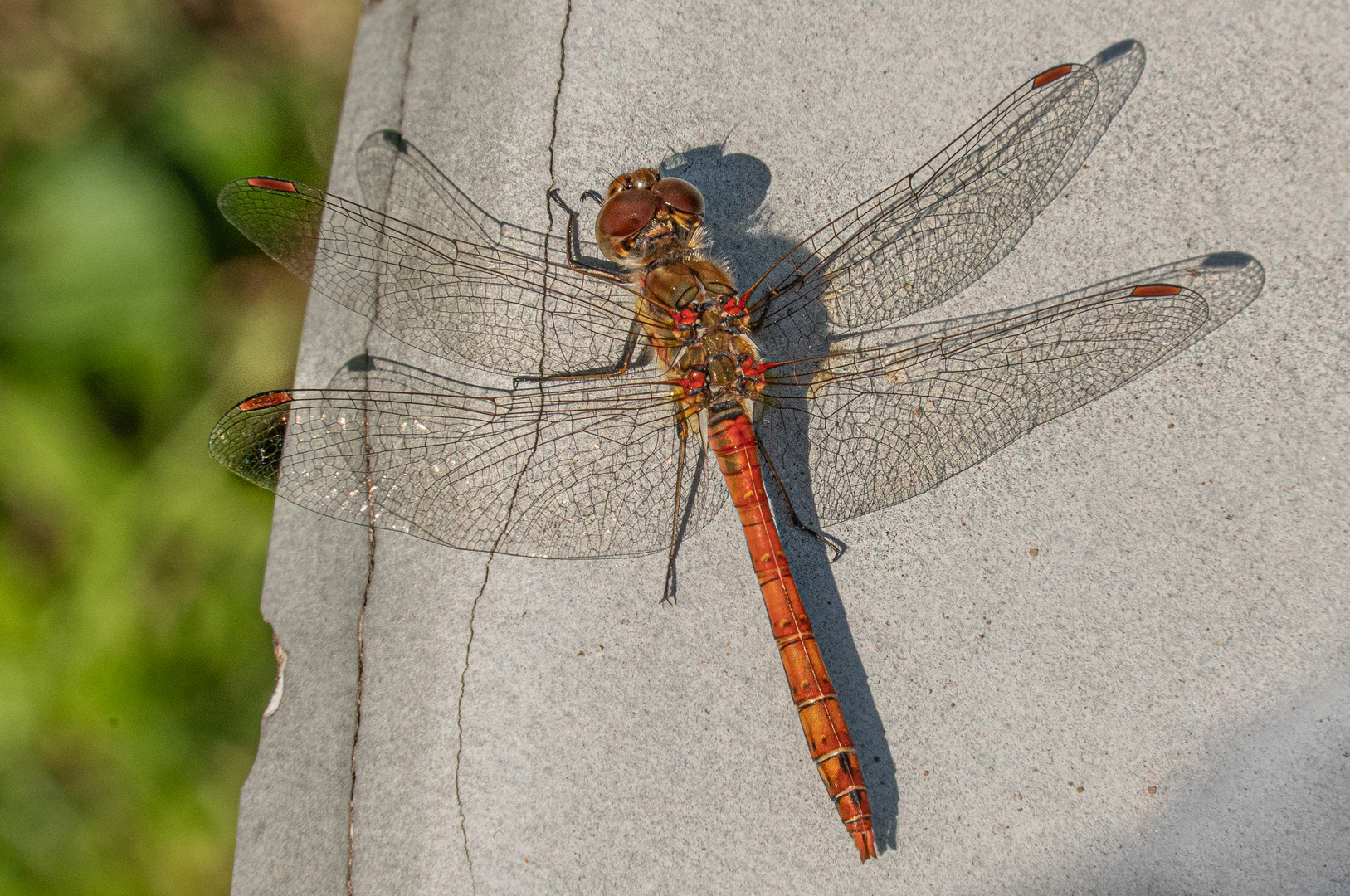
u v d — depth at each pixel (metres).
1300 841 0.41
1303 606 0.41
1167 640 0.41
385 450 0.41
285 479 0.41
